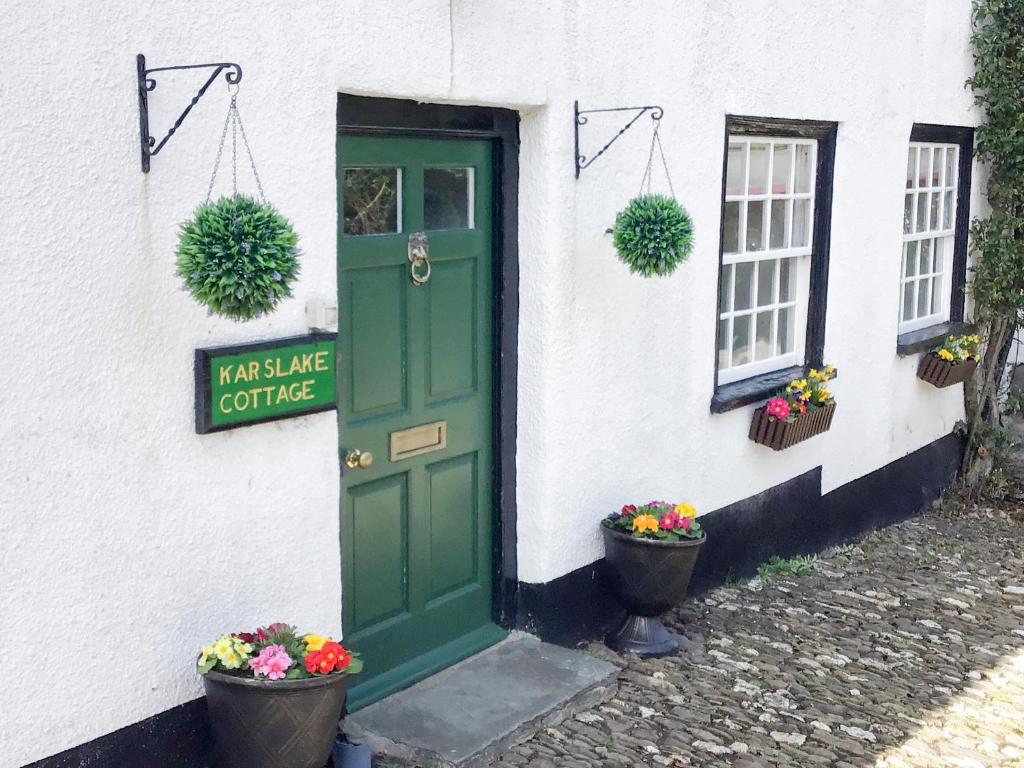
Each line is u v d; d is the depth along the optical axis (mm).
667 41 5543
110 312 3352
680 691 5199
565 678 4977
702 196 5941
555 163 4988
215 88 3580
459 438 5074
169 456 3564
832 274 7270
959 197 8898
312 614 4133
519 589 5359
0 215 3049
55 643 3301
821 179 7113
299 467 4008
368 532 4680
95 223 3287
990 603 6766
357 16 4027
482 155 5008
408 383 4777
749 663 5590
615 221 5250
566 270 5129
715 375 6285
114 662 3471
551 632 5375
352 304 4484
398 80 4215
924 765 4688
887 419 8141
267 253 3301
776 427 6484
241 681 3451
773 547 7055
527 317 5141
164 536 3574
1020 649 6039
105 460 3381
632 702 5043
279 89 3781
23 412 3152
